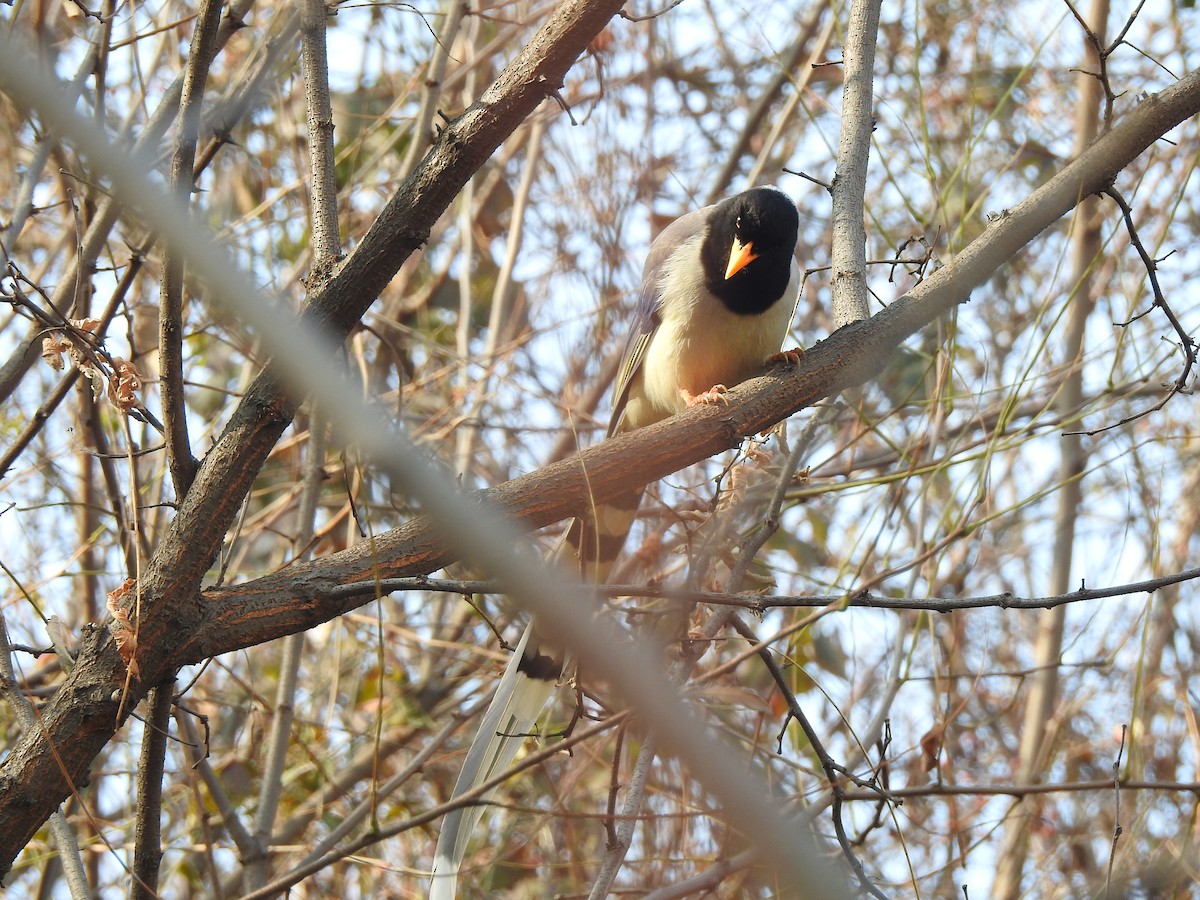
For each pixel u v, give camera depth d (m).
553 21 5.86
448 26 10.24
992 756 11.71
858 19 7.91
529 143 13.63
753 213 8.73
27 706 6.54
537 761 5.94
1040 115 12.39
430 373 12.38
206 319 8.53
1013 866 10.52
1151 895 8.55
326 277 6.07
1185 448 11.76
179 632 5.61
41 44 8.20
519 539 5.98
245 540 11.56
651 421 9.62
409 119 11.46
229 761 11.16
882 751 7.66
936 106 12.49
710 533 7.36
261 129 11.55
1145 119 6.78
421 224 5.94
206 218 9.71
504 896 10.83
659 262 9.33
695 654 7.02
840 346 6.72
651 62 13.07
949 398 8.90
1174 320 7.00
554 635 3.83
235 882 10.64
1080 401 11.08
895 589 11.23
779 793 8.99
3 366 7.79
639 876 9.48
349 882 11.20
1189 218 11.12
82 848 9.56
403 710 12.02
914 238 7.73
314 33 6.57
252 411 5.71
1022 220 6.85
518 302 12.97
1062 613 11.35
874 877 7.66
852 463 11.07
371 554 5.85
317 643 12.88
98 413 8.23
